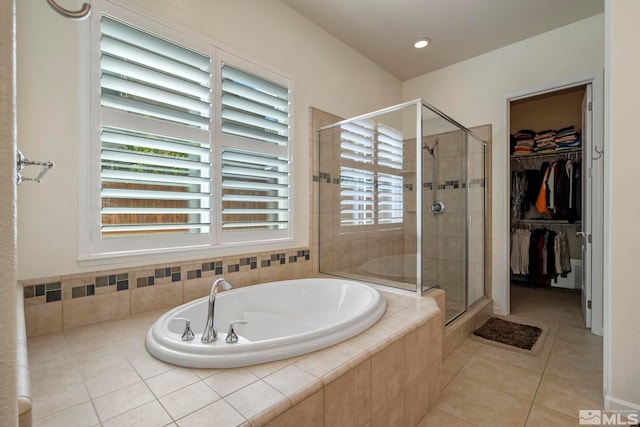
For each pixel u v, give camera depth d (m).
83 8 0.47
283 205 2.49
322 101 2.78
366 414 1.25
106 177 1.61
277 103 2.39
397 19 2.67
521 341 2.50
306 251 2.60
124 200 1.71
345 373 1.14
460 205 2.88
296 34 2.56
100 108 1.58
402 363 1.46
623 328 1.62
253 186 2.23
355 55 3.16
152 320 1.62
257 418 0.89
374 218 2.67
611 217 1.64
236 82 2.16
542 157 4.29
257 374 1.10
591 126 2.75
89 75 1.55
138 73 1.70
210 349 1.18
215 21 2.04
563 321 2.95
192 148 1.91
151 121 1.75
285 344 1.23
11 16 0.30
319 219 2.69
